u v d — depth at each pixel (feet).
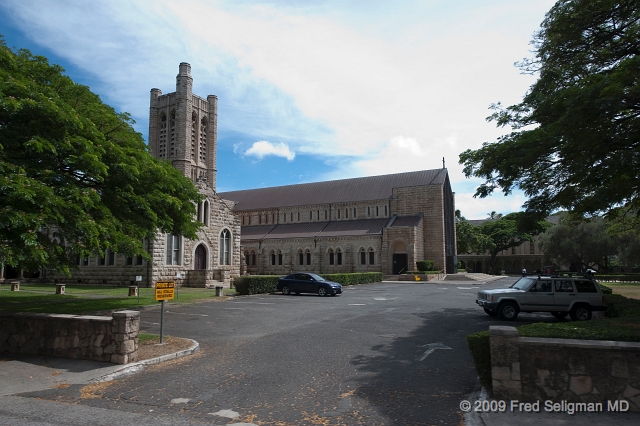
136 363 36.78
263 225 256.93
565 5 51.26
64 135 46.57
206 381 32.19
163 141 230.89
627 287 136.05
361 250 206.39
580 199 54.54
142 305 78.28
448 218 225.56
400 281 181.16
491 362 26.78
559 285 61.21
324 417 24.80
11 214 36.73
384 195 228.22
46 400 28.63
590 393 25.07
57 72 58.85
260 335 50.49
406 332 51.83
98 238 48.73
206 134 236.43
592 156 41.60
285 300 91.30
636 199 50.85
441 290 123.34
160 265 124.77
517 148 50.49
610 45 50.80
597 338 27.50
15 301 83.82
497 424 23.03
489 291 64.08
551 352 25.89
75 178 54.24
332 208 236.22
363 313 69.15
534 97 51.65
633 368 24.71
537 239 313.12
